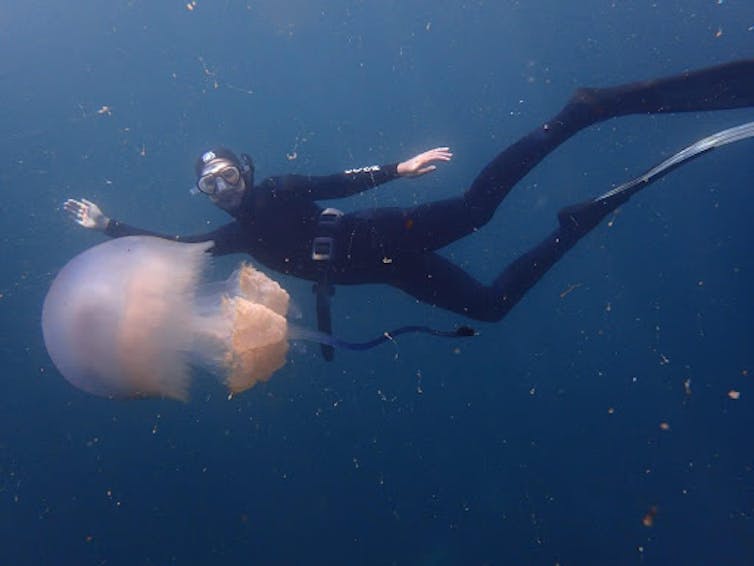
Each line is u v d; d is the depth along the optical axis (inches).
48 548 245.8
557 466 269.6
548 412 285.1
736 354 300.7
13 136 349.7
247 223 181.8
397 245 192.4
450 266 218.8
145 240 120.2
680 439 276.2
